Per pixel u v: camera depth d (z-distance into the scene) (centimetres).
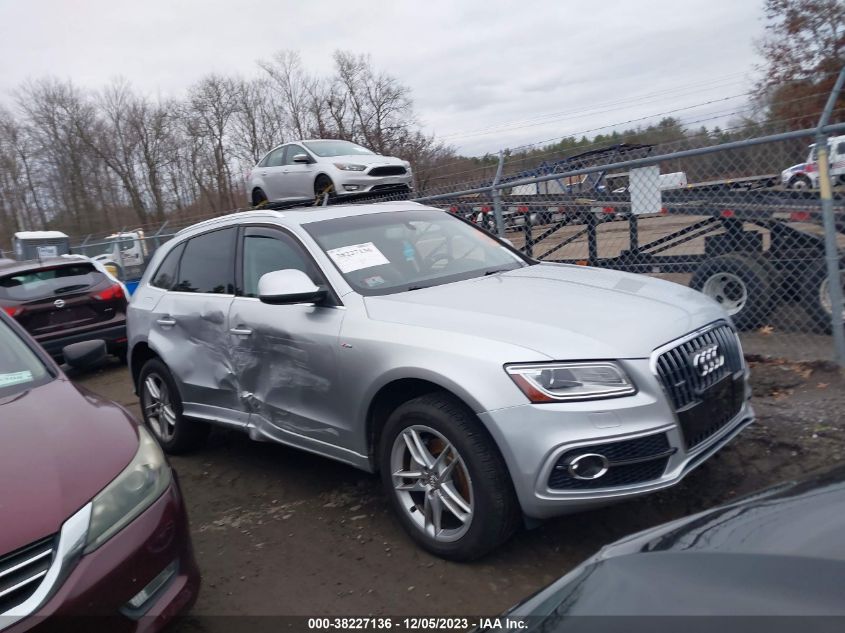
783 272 678
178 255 543
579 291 389
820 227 633
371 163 1138
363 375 366
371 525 402
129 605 257
